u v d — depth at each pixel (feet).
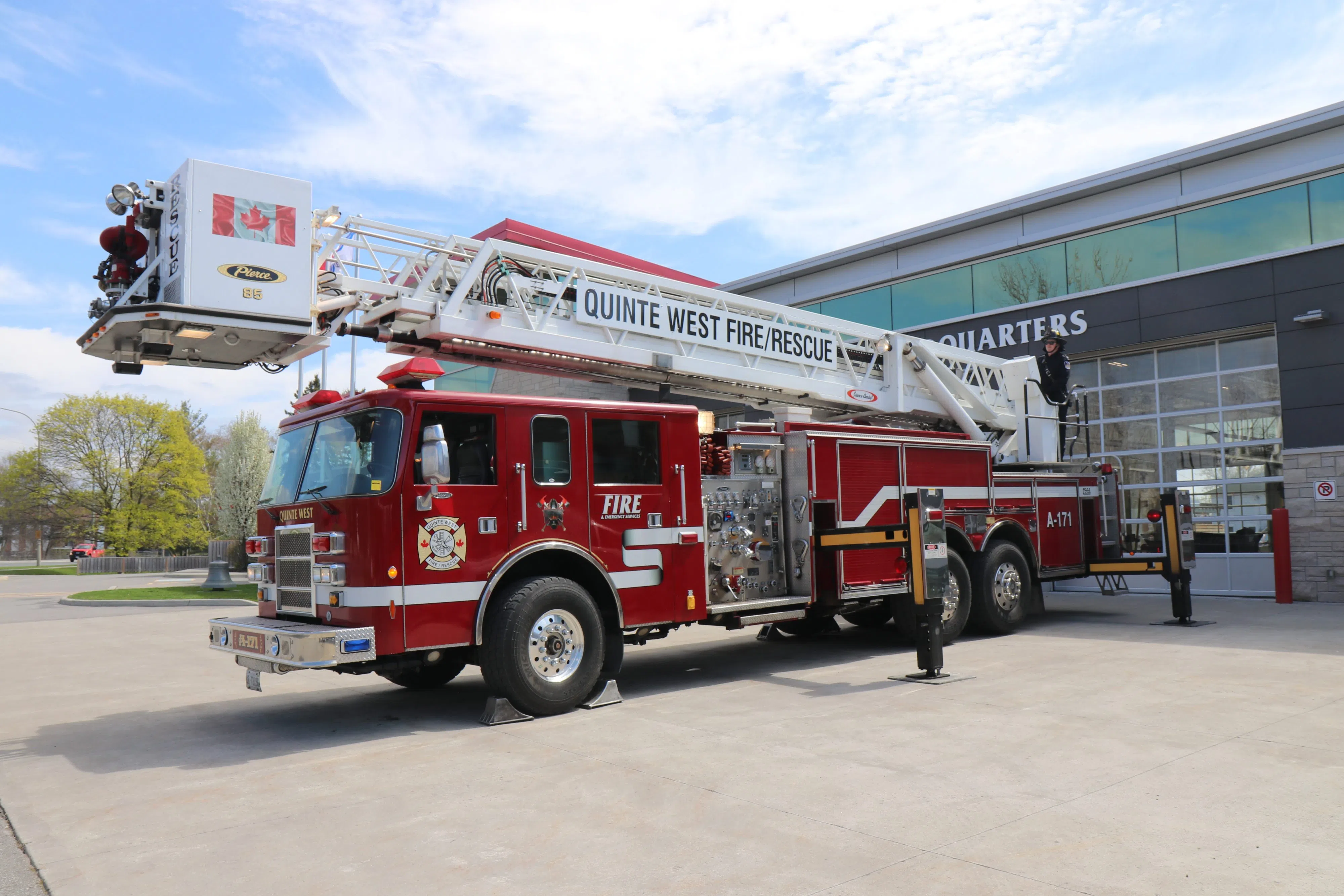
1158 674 23.08
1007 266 54.85
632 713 20.53
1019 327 53.42
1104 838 11.51
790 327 31.55
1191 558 34.09
